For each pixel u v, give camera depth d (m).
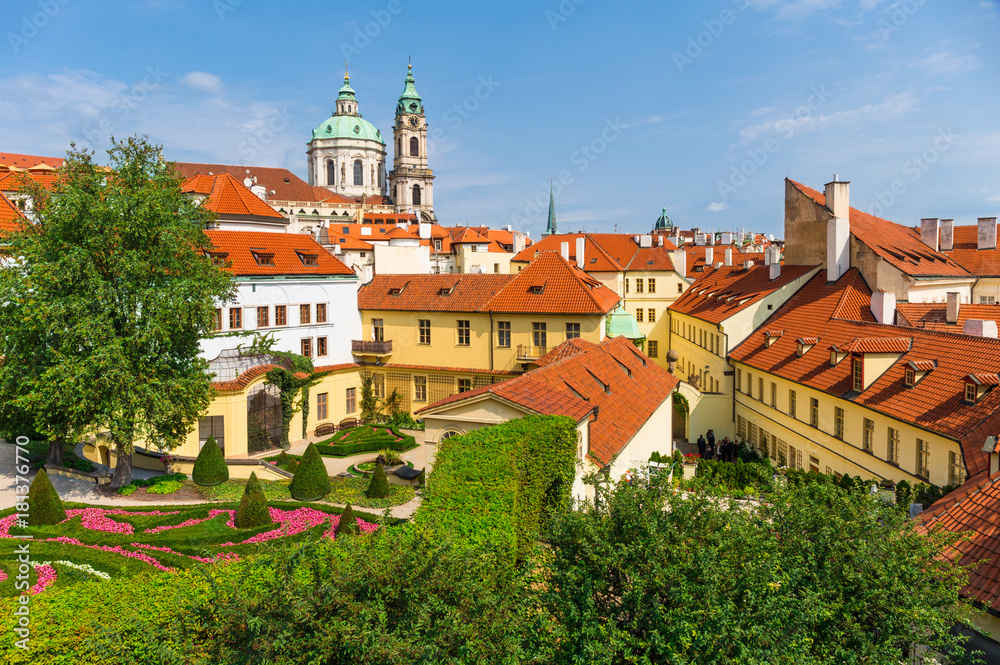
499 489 15.98
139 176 29.48
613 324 52.44
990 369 24.48
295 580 10.55
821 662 10.64
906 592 11.36
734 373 45.81
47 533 22.06
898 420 26.38
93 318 26.03
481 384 48.47
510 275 50.53
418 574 10.60
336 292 50.47
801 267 47.19
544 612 11.03
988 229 51.97
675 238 136.75
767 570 10.62
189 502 28.17
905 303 37.56
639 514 11.30
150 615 12.11
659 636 9.95
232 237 47.06
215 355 42.25
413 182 187.75
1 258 33.34
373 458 40.59
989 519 14.30
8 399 27.83
